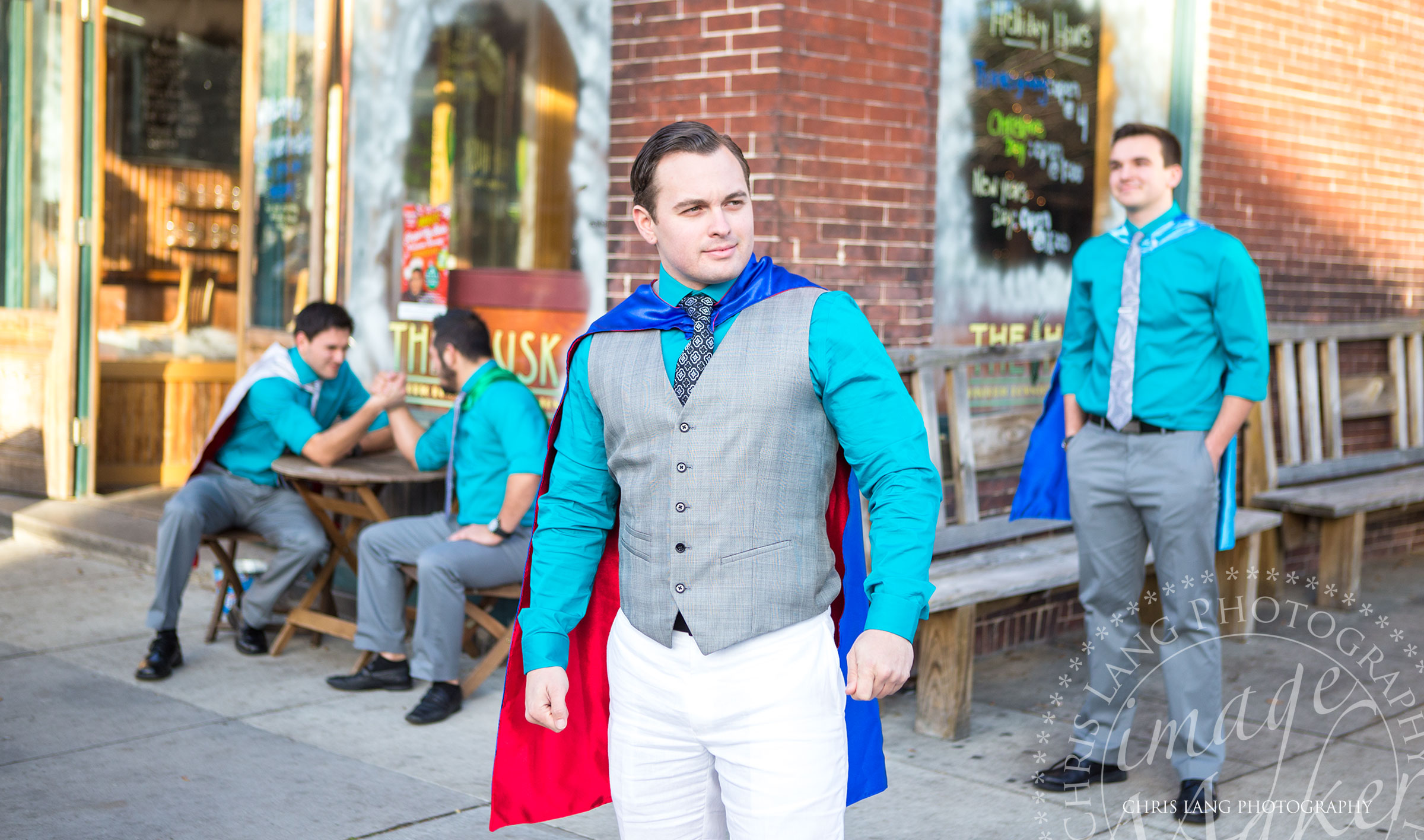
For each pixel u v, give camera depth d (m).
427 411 5.84
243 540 5.26
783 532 1.92
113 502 7.72
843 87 4.69
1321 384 6.80
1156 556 3.64
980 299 5.44
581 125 5.30
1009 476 5.45
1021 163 5.54
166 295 9.34
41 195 7.89
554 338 5.42
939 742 4.24
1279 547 6.22
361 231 6.11
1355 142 7.13
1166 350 3.56
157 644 4.87
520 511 4.46
